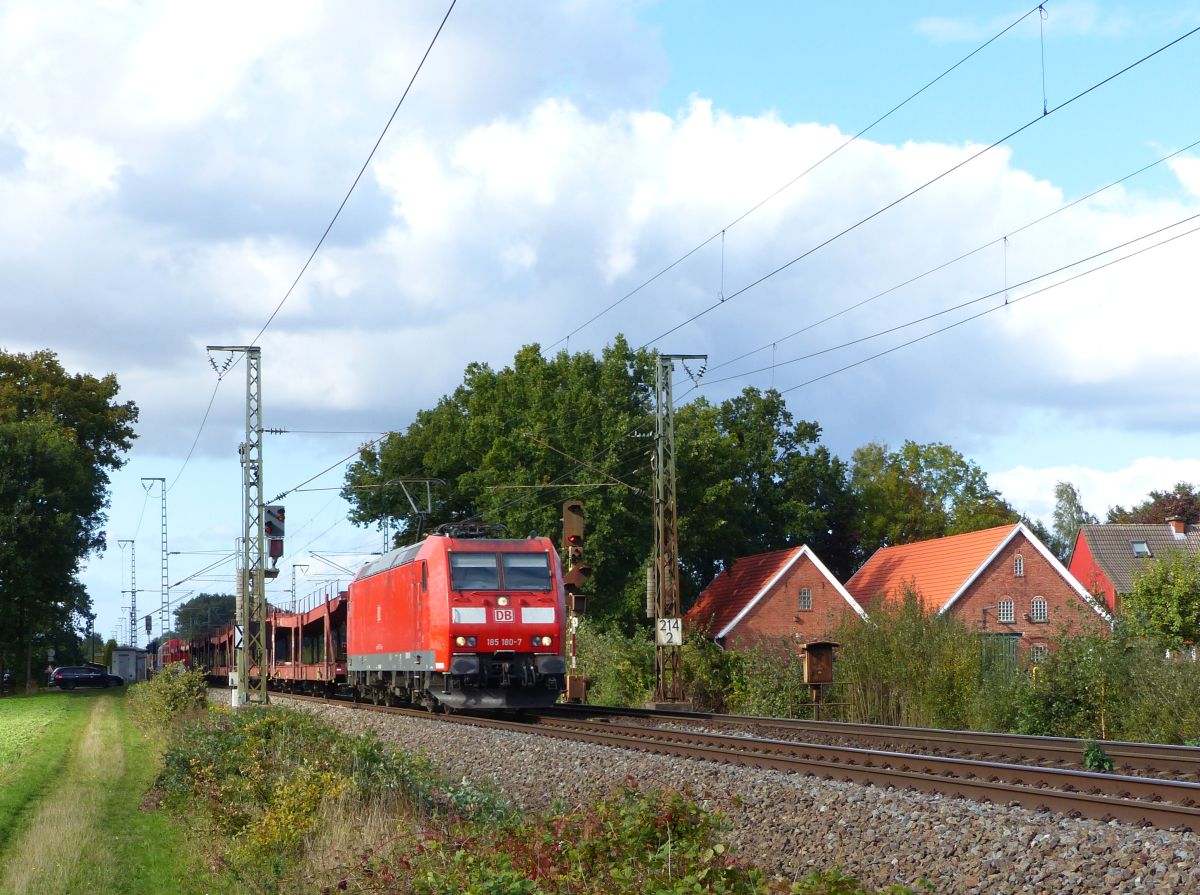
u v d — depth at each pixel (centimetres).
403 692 2966
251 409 3344
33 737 2842
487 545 2641
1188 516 7100
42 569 5669
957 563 5225
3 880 1107
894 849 1048
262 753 1427
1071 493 9294
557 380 5075
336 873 1027
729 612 5341
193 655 6606
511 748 1909
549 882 801
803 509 6894
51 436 5781
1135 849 923
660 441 3331
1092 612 2381
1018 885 907
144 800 1666
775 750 1767
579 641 3856
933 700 2494
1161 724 2006
